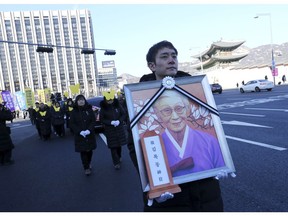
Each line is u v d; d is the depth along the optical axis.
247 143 8.18
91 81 95.38
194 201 2.20
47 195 5.56
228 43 77.69
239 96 31.03
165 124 2.21
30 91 47.31
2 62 80.44
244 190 4.79
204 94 2.33
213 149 2.23
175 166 2.13
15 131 21.69
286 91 29.91
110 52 29.09
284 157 6.42
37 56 85.31
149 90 2.25
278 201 4.25
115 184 5.85
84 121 6.73
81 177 6.64
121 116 7.23
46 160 9.12
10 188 6.32
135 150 2.12
